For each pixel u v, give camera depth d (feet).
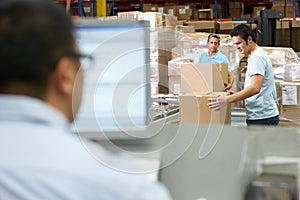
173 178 3.52
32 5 2.26
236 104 11.43
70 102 2.43
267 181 3.09
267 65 10.43
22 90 2.22
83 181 2.11
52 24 2.25
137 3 25.59
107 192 2.12
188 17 21.70
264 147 3.33
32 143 2.17
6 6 2.25
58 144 2.19
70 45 2.33
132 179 2.25
